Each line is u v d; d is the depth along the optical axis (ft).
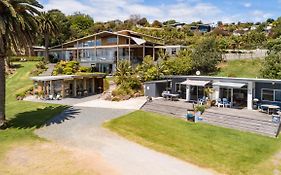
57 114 108.99
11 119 102.73
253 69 176.86
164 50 207.31
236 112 105.50
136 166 61.52
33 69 218.38
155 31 303.48
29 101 140.97
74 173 57.52
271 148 74.69
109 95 143.54
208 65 177.27
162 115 109.50
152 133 85.66
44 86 150.82
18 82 186.91
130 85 148.87
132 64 189.88
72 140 78.79
